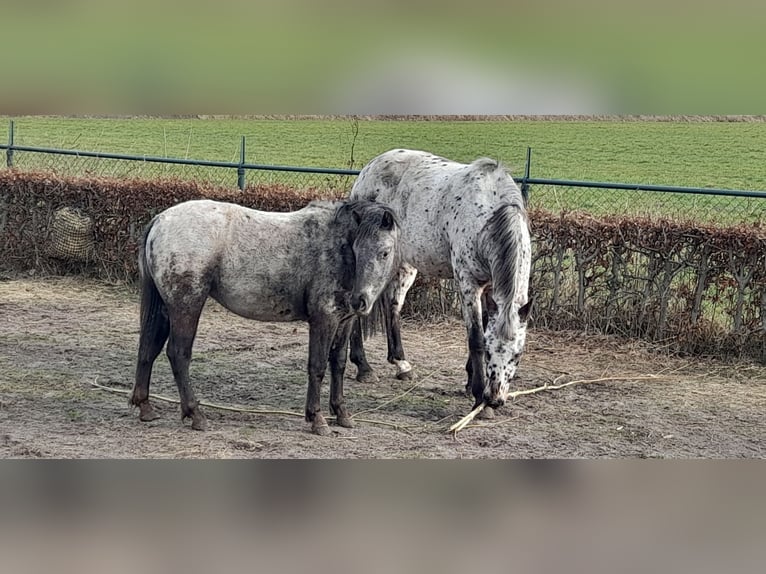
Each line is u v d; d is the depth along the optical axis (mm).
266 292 5922
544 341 8328
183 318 5891
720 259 7887
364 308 5645
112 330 8422
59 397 6617
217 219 5891
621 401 7000
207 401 6680
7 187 10469
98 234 10156
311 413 6121
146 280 6035
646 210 9336
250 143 23406
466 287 6641
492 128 27094
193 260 5812
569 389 7234
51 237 10273
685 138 25391
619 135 25984
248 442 5898
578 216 8438
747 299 7934
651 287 8172
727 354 7914
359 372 7289
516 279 6133
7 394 6637
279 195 9531
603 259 8305
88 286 9984
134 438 5918
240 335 8391
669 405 6938
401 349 7398
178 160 10469
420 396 7012
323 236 5902
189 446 5816
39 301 9359
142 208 9906
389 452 5883
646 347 8102
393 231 5691
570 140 25062
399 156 7379
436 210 6883
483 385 6543
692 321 8016
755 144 24297
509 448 6047
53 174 10586
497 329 6004
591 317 8406
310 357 6055
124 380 7043
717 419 6680
